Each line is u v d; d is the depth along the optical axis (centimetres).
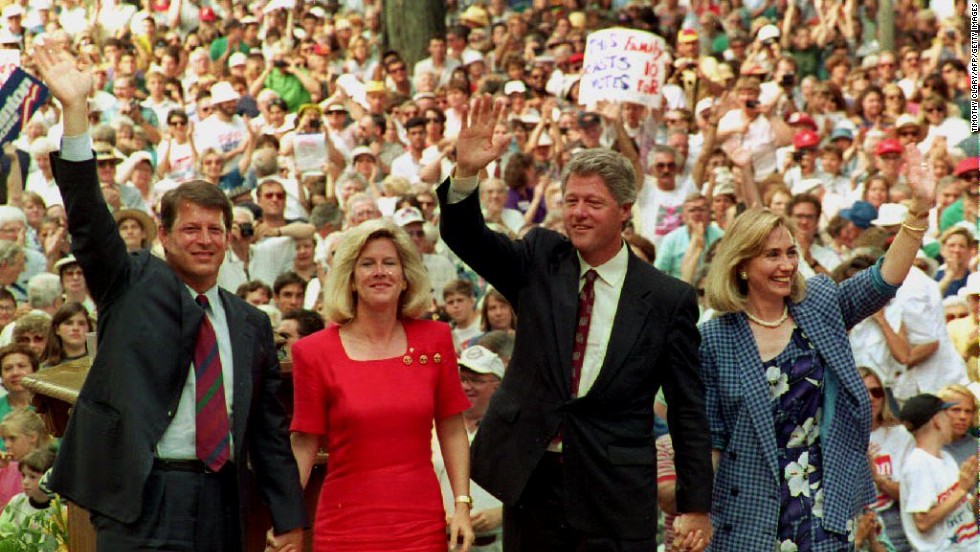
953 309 4109
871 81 7025
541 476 2114
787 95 6644
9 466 3097
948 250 4381
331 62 7719
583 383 2098
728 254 2159
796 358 2150
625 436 2094
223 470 1959
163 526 1914
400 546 2042
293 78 7200
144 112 6675
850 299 2197
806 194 4394
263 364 2014
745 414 2142
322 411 2073
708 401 2166
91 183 1905
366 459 2058
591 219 2091
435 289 4447
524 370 2122
